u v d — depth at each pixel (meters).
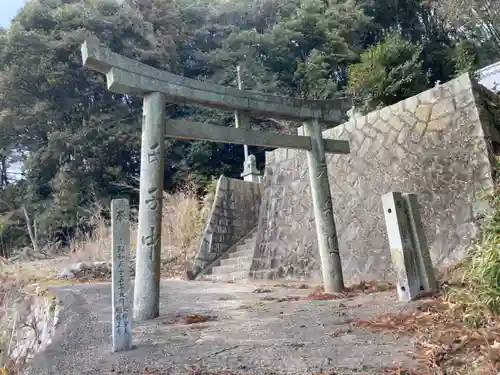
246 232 10.77
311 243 7.83
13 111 18.50
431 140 6.37
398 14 22.69
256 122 17.20
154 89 4.50
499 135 6.03
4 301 4.88
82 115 19.89
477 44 17.06
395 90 11.59
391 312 3.64
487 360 2.15
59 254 14.26
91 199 17.55
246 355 2.69
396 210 4.37
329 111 6.11
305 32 22.19
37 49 18.34
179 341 3.20
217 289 6.86
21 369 2.87
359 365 2.30
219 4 25.58
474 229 5.46
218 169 19.73
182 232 11.33
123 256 3.14
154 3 22.69
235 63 21.92
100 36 19.66
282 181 8.95
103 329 3.95
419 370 2.14
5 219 15.79
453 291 3.48
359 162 7.46
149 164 4.41
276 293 5.98
